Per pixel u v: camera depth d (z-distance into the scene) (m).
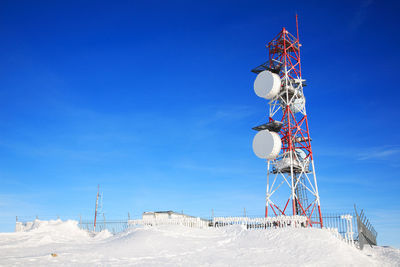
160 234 29.36
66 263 20.00
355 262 24.98
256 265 21.75
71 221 40.75
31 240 29.94
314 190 41.97
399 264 27.25
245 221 34.97
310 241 27.09
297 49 47.62
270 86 44.03
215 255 24.11
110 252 23.72
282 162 42.47
